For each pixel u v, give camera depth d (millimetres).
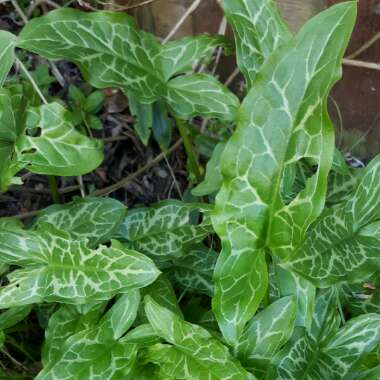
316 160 594
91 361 668
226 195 598
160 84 748
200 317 820
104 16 717
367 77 901
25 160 668
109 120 971
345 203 687
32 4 942
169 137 860
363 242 668
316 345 699
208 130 943
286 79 572
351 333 693
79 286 688
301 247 654
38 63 949
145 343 684
